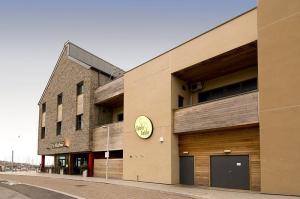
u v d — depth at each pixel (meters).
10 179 29.56
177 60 21.78
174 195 15.75
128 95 26.59
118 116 32.88
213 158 19.84
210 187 19.17
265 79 15.55
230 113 17.75
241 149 18.16
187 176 21.34
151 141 23.34
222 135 19.44
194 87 23.55
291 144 14.10
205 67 20.73
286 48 14.88
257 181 17.05
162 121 22.50
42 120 42.88
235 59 19.31
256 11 16.97
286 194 14.04
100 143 30.19
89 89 31.91
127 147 25.83
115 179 26.70
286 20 15.05
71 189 19.83
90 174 31.19
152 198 14.74
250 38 17.09
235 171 18.39
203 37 19.97
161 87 22.98
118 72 37.06
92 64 37.44
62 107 37.00
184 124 20.89
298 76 14.23
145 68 24.98
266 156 14.98
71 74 35.62
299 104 14.05
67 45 36.94
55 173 39.53
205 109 19.45
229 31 18.34
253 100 16.53
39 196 16.80
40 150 41.97
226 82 21.69
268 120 15.14
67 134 35.06
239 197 13.86
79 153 35.25
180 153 21.98
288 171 14.08
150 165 23.17
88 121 31.48
